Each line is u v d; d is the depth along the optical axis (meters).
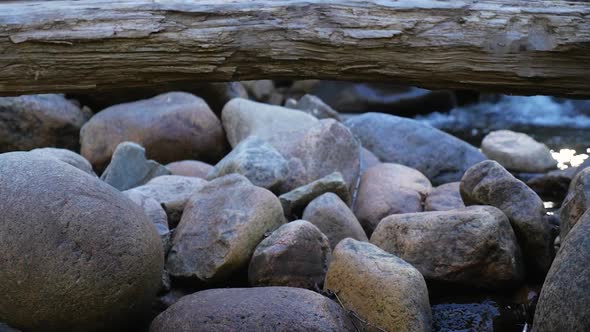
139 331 2.50
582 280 2.19
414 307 2.39
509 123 5.10
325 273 2.68
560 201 3.52
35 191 2.38
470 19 2.62
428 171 3.77
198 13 2.62
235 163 3.15
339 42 2.62
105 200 2.41
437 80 2.67
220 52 2.63
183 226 2.81
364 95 5.55
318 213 2.91
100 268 2.35
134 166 3.36
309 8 2.63
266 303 2.40
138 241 2.40
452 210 2.72
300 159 3.32
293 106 4.46
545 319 2.23
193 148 3.81
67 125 3.89
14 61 2.61
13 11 2.61
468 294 2.69
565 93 2.67
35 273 2.33
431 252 2.65
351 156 3.37
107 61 2.62
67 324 2.36
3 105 3.82
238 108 3.79
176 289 2.72
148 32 2.60
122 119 3.80
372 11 2.63
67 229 2.35
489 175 2.79
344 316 2.43
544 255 2.72
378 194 3.23
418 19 2.62
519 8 2.62
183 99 3.92
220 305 2.42
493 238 2.62
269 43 2.63
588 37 2.59
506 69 2.64
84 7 2.62
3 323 2.39
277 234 2.69
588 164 3.65
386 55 2.64
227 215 2.76
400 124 3.89
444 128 5.09
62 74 2.63
